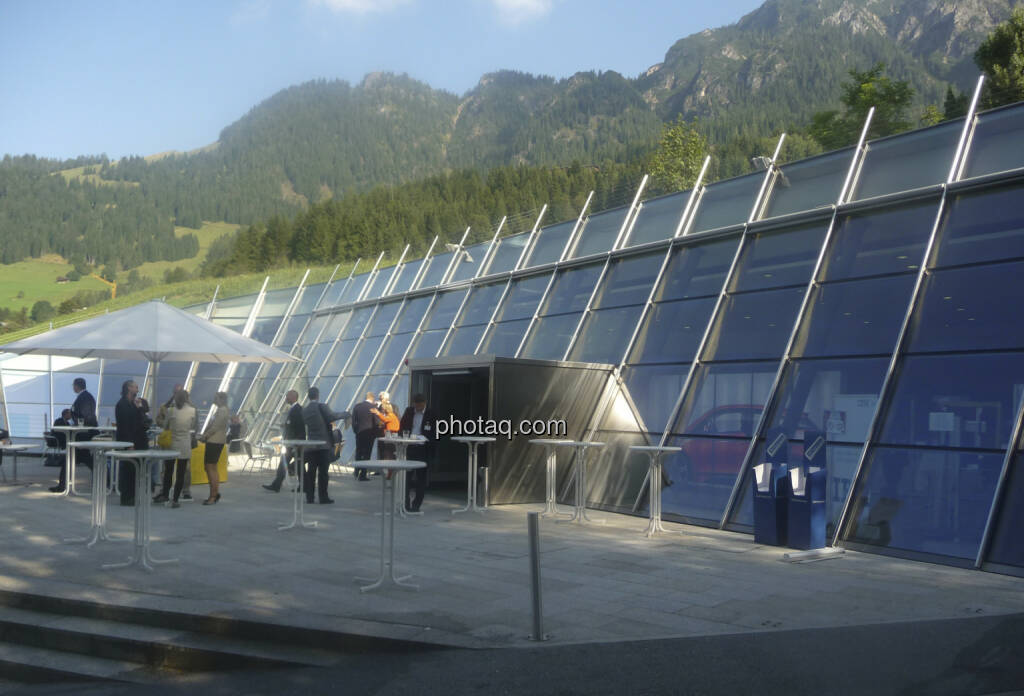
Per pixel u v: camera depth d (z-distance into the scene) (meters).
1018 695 5.00
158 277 193.00
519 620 6.89
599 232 19.55
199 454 18.17
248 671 6.23
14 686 6.24
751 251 15.00
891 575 8.84
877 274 12.55
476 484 14.88
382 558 8.16
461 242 25.48
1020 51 38.56
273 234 99.44
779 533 10.66
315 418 14.57
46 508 13.68
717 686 5.26
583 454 13.09
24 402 30.31
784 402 12.46
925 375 10.98
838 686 5.20
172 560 9.18
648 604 7.49
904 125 37.28
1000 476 9.62
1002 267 11.09
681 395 14.04
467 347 20.28
